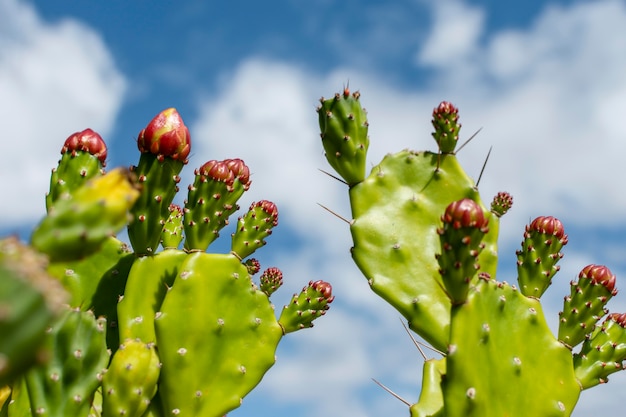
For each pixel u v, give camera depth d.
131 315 3.11
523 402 2.90
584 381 3.22
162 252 3.25
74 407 2.49
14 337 1.06
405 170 3.59
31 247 1.41
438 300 3.38
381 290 3.39
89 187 1.46
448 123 3.59
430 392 3.18
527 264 3.26
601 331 3.31
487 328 2.75
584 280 3.18
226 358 3.16
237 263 3.23
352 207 3.53
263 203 3.51
